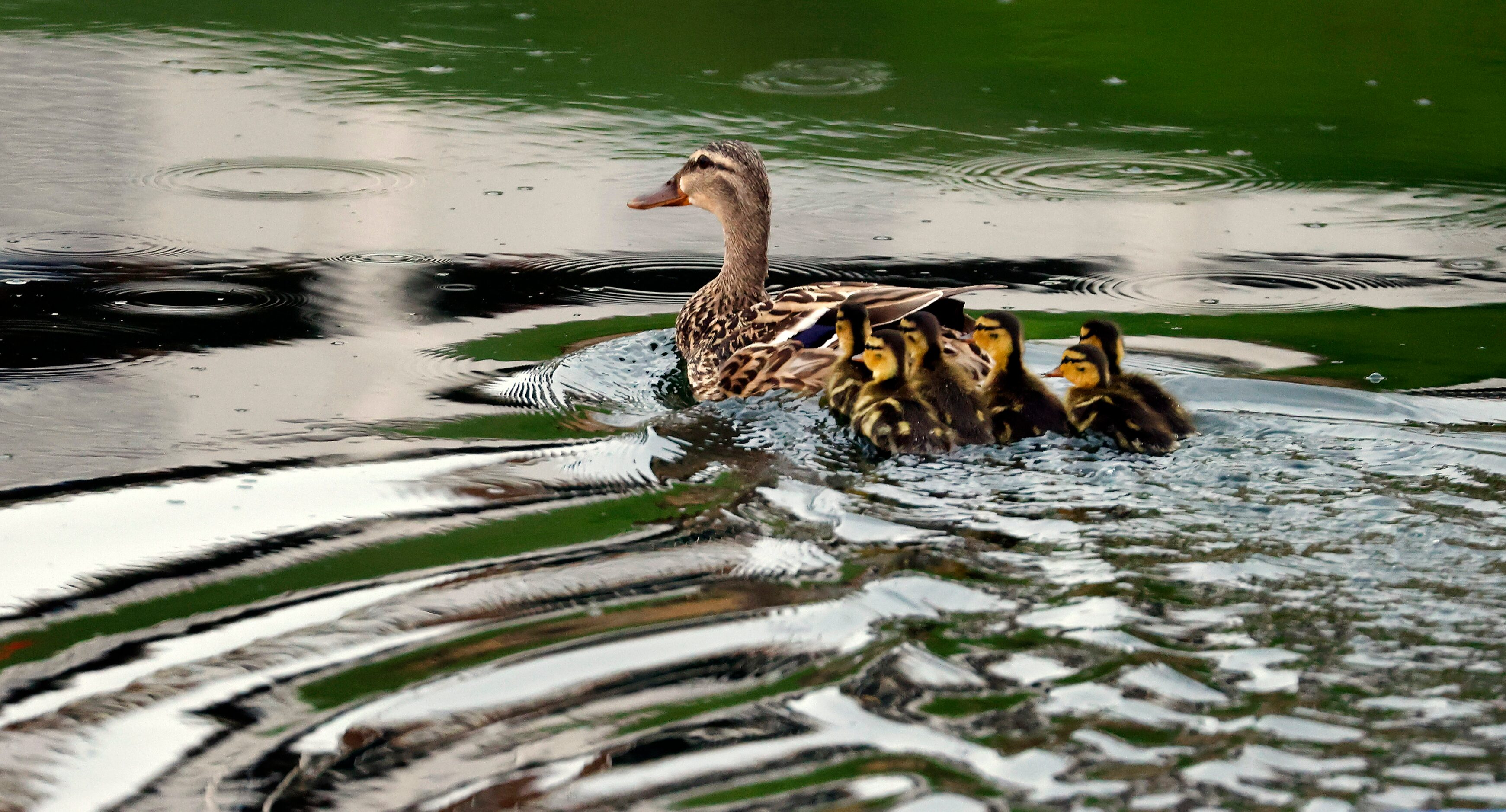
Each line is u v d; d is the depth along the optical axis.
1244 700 6.72
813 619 7.54
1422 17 28.77
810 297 12.60
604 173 19.31
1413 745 6.34
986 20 28.73
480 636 7.42
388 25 27.80
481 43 26.53
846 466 9.95
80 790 6.20
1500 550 8.38
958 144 21.08
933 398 10.52
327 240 16.16
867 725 6.50
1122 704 6.68
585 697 6.80
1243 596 7.80
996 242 16.64
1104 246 16.50
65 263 15.05
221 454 10.21
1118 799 5.96
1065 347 12.97
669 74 24.67
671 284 15.12
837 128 21.69
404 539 8.73
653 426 10.91
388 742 6.46
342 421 10.93
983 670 6.98
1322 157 20.50
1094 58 26.08
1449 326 13.55
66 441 10.43
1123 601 7.74
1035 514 8.98
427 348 12.84
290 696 6.91
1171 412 10.40
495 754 6.36
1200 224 17.42
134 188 17.92
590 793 6.03
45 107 21.66
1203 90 24.20
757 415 11.20
